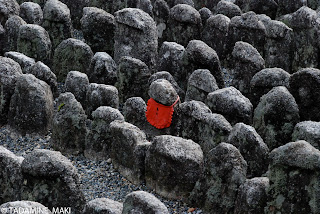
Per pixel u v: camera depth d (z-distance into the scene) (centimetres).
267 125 1930
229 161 1513
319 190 1342
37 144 2016
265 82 2175
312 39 2541
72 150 1962
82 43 2456
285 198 1399
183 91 2333
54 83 2244
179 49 2409
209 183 1569
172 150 1627
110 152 1895
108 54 2623
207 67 2336
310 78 1931
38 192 1516
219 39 2780
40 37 2453
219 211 1545
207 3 3509
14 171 1562
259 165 1655
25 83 2034
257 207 1441
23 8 2839
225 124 1808
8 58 2166
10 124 2103
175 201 1656
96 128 1912
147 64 2517
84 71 2461
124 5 3073
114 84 2369
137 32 2478
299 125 1734
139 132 1803
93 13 2595
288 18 3067
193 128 1958
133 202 1334
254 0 3228
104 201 1380
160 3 2934
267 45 2703
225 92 1989
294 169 1381
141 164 1750
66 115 1934
